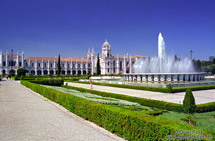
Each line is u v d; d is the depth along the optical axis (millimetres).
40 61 125562
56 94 18547
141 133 7570
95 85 41031
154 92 25844
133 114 8508
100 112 10578
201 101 18125
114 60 146125
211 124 10836
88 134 9258
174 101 18109
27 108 15617
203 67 123188
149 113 12914
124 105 16078
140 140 7613
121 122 8789
